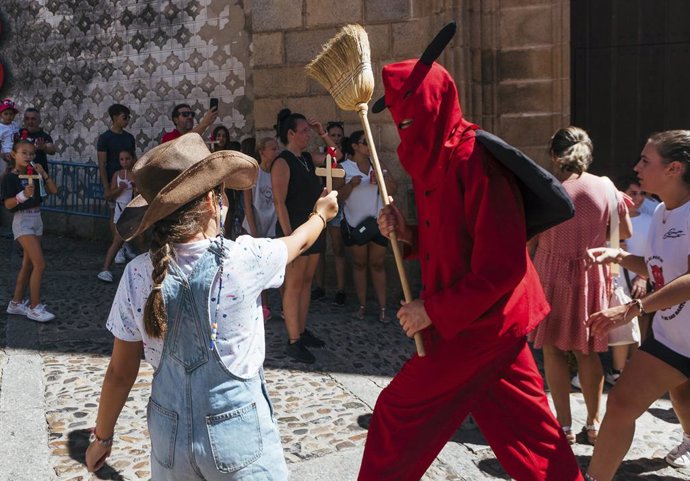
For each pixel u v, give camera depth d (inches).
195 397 75.6
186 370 75.9
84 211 408.5
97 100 414.3
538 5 284.4
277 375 200.5
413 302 102.9
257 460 76.6
